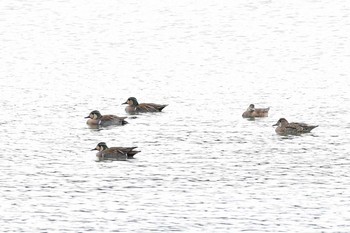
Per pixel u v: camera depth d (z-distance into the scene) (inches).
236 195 1993.1
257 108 2731.3
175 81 3319.4
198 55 3818.9
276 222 1828.2
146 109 2812.5
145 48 3981.3
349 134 2517.2
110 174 2144.4
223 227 1801.2
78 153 2332.7
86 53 3873.0
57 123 2662.4
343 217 1855.3
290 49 3919.8
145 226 1806.1
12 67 3567.9
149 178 2113.7
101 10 4913.9
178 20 4633.4
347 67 3538.4
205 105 2910.9
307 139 2464.3
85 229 1792.6
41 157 2289.6
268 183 2075.5
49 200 1961.1
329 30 4338.1
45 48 3976.4
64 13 4830.2
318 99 2987.2
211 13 4800.7
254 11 4849.9
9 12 4845.0
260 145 2402.8
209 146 2390.5
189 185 2060.8
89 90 3159.5
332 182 2081.7
